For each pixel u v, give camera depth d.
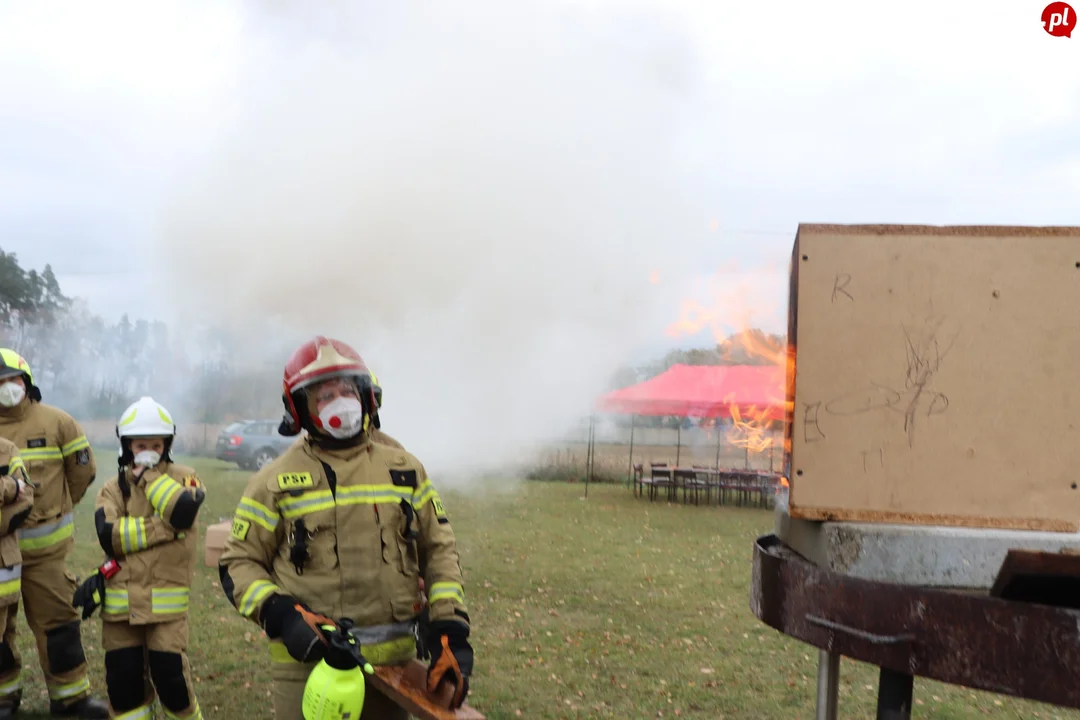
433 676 2.30
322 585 2.55
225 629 6.09
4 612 4.18
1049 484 2.09
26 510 4.18
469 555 9.30
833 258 2.17
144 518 3.97
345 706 2.34
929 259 2.14
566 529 11.48
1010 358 2.11
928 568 2.07
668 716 4.69
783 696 5.02
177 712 3.98
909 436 2.14
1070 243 2.10
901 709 2.08
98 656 5.41
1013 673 1.78
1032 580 1.87
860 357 2.16
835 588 2.09
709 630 6.41
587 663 5.57
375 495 2.65
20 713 4.48
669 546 10.33
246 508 2.61
